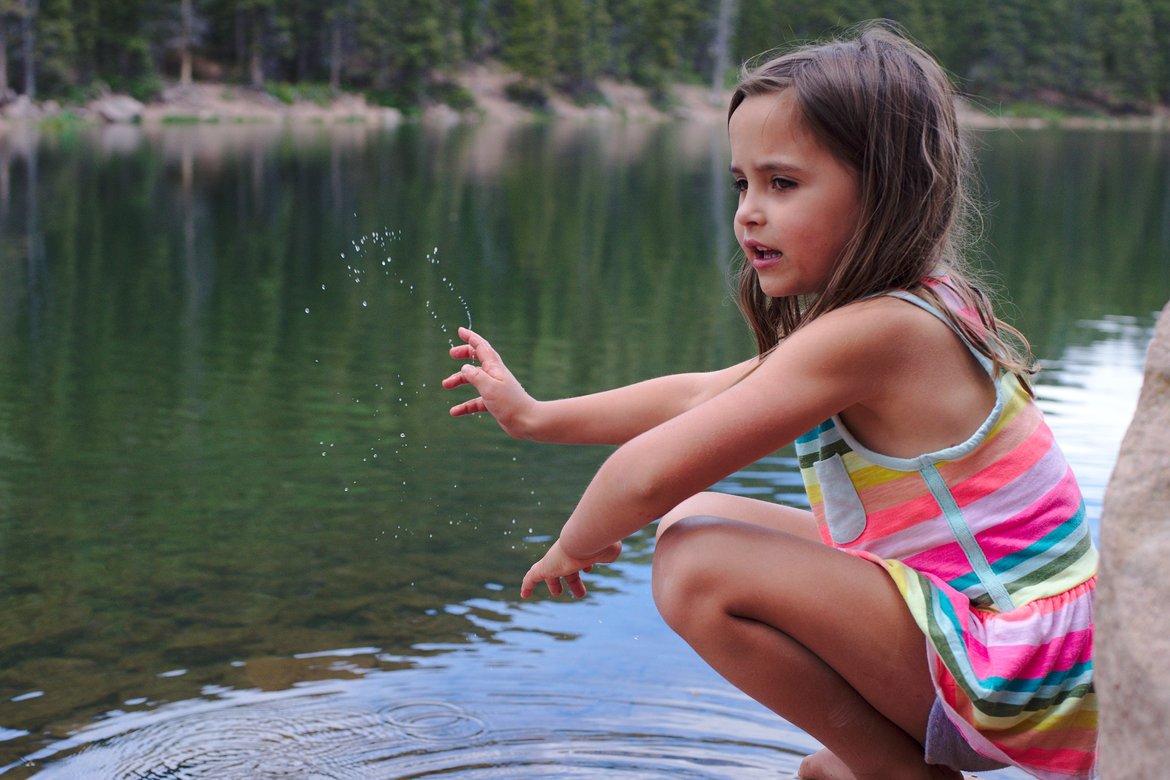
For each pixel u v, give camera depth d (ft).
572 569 5.19
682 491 4.68
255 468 11.28
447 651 7.34
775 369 4.62
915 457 4.68
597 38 170.09
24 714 6.46
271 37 138.21
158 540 9.27
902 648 4.59
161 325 19.16
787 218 4.82
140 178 48.26
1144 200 49.14
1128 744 3.12
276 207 38.65
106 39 119.65
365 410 13.64
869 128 4.65
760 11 181.06
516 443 12.19
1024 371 4.81
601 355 17.12
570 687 6.86
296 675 6.98
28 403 13.82
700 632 4.71
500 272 26.20
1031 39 198.70
